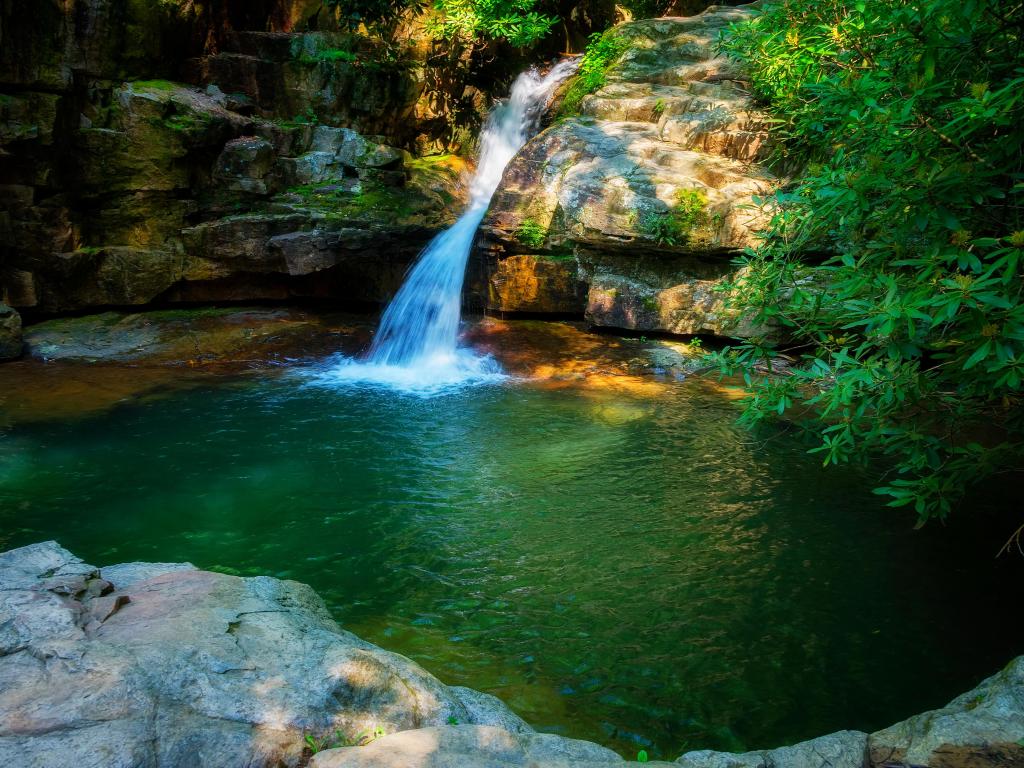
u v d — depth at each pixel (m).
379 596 5.13
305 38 14.04
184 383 9.82
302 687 3.16
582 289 11.88
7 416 8.41
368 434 8.16
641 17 16.81
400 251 12.77
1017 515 6.22
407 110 15.12
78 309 11.74
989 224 4.55
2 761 2.50
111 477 6.95
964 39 4.06
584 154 11.72
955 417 5.04
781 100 9.82
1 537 5.79
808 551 5.74
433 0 15.35
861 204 4.27
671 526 6.14
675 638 4.68
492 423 8.52
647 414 8.77
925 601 5.07
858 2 5.01
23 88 10.74
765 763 2.95
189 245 12.10
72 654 3.06
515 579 5.36
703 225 10.23
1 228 10.82
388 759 2.66
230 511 6.35
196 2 13.34
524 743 3.04
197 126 11.85
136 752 2.60
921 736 2.85
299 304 13.30
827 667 4.39
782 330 9.79
